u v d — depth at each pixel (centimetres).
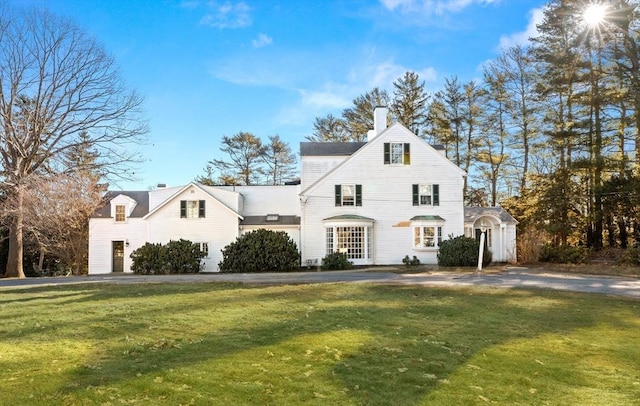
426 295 1373
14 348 716
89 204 3100
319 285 1652
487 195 4150
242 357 659
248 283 1773
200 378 559
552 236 3064
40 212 2864
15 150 2731
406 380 567
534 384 565
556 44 3200
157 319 977
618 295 1391
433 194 2792
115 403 474
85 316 1018
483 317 1018
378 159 2797
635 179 2678
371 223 2719
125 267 3103
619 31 2792
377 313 1052
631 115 2841
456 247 2541
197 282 1839
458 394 521
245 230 2878
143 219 2875
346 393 516
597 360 681
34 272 3228
